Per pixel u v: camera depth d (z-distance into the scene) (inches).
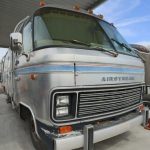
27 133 197.0
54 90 112.8
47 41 131.7
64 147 112.2
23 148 163.3
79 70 118.0
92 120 124.3
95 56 125.2
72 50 123.5
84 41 149.8
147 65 226.5
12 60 212.8
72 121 117.6
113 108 135.6
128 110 150.9
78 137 116.0
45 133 120.2
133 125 148.2
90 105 122.2
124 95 143.6
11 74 225.9
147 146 162.6
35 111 132.3
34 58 132.8
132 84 150.6
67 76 114.7
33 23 146.6
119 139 175.5
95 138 121.9
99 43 155.0
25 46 158.1
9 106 328.5
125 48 168.7
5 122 235.3
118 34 185.0
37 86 127.7
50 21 146.9
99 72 125.3
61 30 145.9
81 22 162.6
